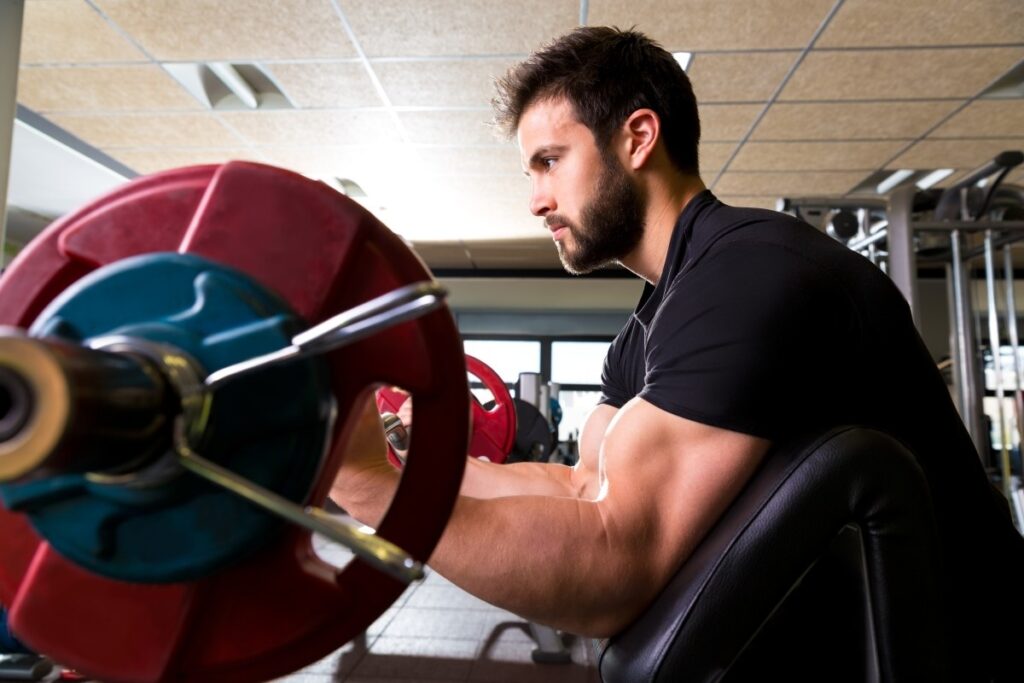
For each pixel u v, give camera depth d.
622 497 0.57
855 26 2.65
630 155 0.84
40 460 0.18
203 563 0.26
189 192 0.31
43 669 1.86
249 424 0.26
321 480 0.30
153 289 0.27
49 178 4.49
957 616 0.54
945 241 2.63
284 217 0.30
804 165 4.16
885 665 0.52
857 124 3.56
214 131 3.76
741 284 0.60
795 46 2.80
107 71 3.11
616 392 1.03
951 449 0.66
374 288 0.31
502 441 2.03
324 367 0.28
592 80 0.83
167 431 0.23
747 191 4.65
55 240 0.31
